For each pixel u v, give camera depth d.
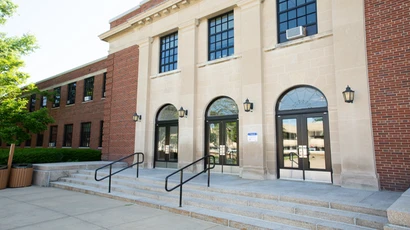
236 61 11.28
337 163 8.36
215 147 11.71
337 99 8.31
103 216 6.68
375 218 5.14
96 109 19.66
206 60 12.36
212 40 12.49
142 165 13.89
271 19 10.44
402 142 7.23
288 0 10.27
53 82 24.61
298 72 9.50
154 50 14.72
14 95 18.48
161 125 14.01
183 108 12.57
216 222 6.11
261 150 9.80
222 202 7.05
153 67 14.60
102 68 19.78
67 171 12.23
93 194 9.51
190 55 12.66
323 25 9.17
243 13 11.03
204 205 6.95
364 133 7.76
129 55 15.79
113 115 16.11
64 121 22.59
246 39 10.78
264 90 10.21
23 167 11.42
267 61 10.30
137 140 14.36
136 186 9.38
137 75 15.09
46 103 25.17
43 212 7.09
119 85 16.06
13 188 10.97
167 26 13.91
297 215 5.83
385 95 7.60
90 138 19.67
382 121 7.58
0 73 17.19
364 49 8.03
